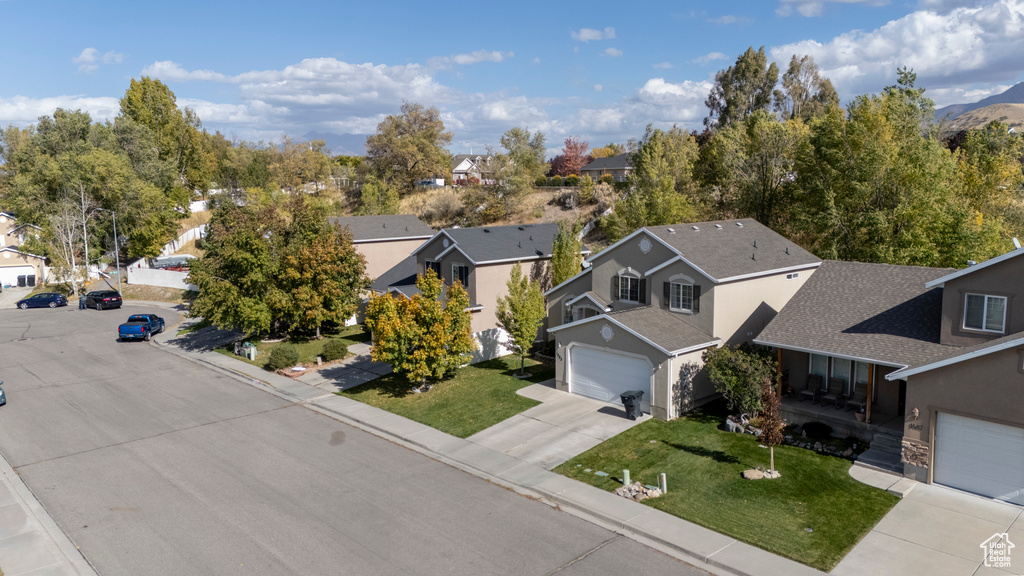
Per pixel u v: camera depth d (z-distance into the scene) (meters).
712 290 23.98
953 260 33.03
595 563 13.97
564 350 25.84
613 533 15.35
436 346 26.12
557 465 19.22
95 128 77.56
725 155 50.81
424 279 26.52
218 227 36.22
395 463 19.95
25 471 19.78
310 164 97.69
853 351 19.98
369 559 14.27
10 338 41.44
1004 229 38.28
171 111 98.69
